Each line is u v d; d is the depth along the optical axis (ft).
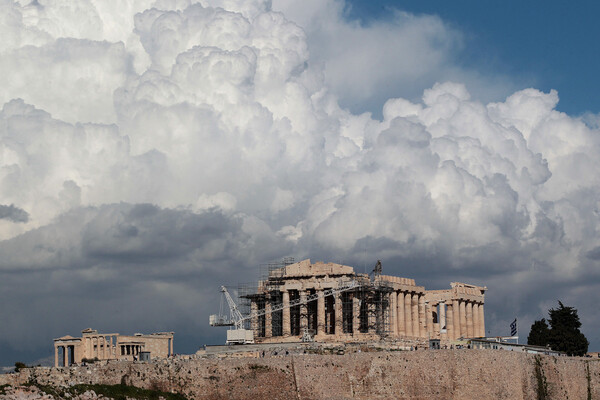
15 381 645.92
